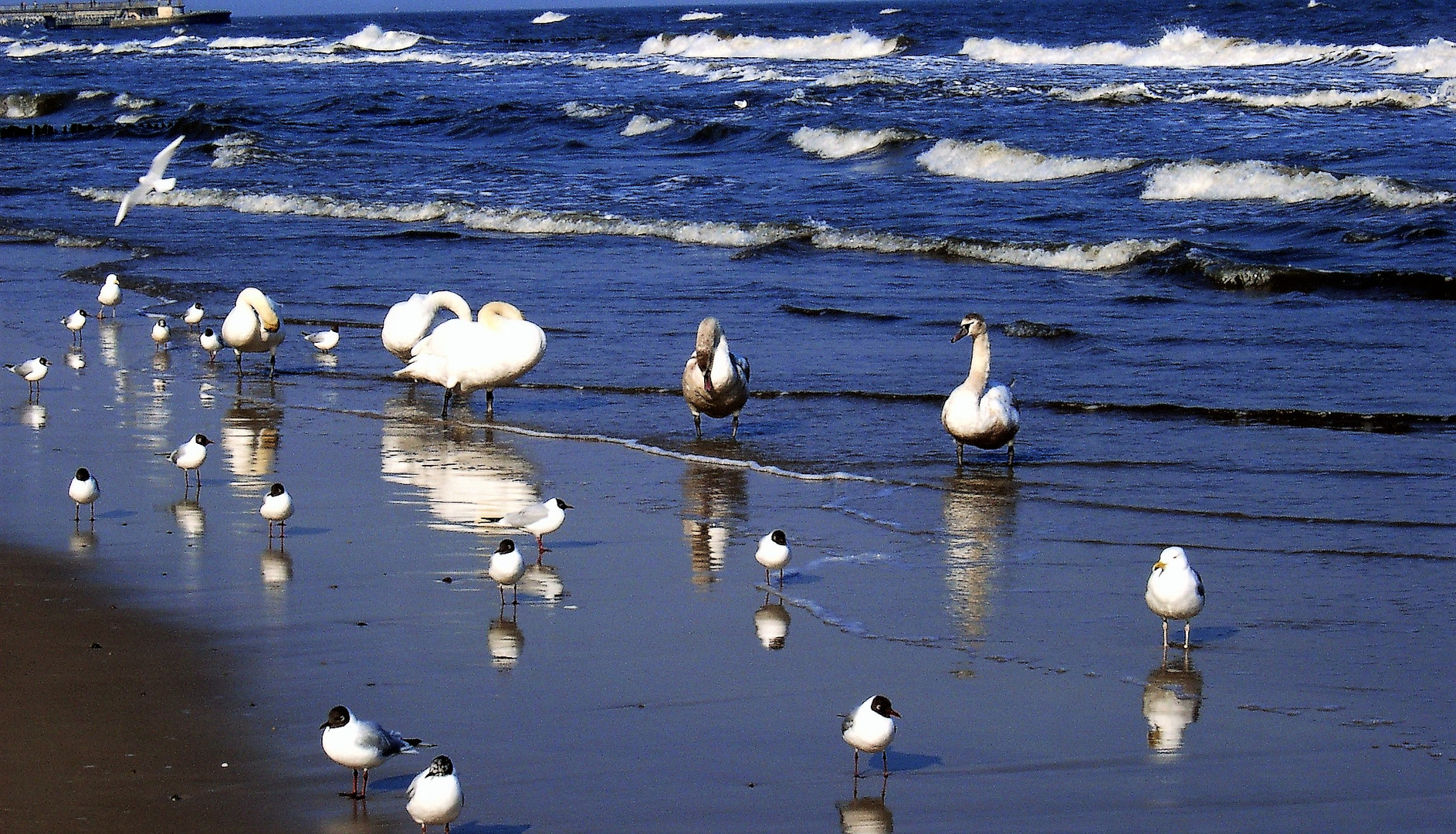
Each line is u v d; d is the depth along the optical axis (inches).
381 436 673.6
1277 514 543.2
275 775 328.8
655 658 405.1
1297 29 3814.0
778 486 592.7
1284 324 897.5
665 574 480.1
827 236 1230.3
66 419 695.7
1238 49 3065.9
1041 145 1765.5
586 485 593.3
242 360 832.9
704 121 2159.2
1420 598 454.3
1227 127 1856.5
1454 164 1482.5
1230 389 738.8
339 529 526.3
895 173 1676.9
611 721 362.0
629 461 632.4
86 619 429.7
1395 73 2598.4
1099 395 732.7
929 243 1189.7
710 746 348.8
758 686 385.7
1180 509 551.8
